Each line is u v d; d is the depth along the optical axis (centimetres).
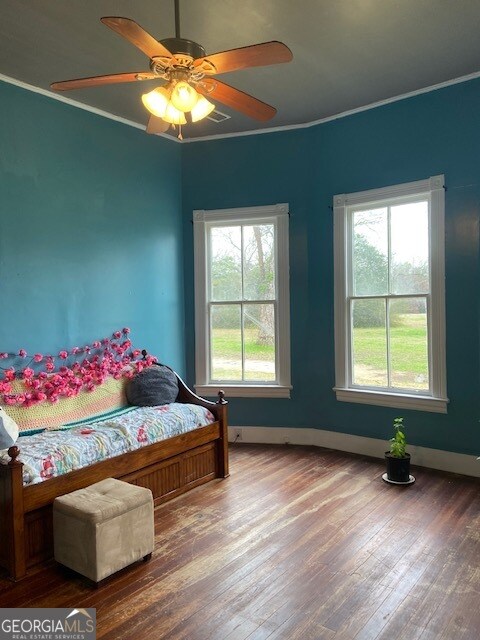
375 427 402
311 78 346
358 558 244
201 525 283
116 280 400
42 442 275
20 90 338
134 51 303
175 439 322
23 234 339
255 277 450
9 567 234
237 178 447
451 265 360
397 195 382
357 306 412
